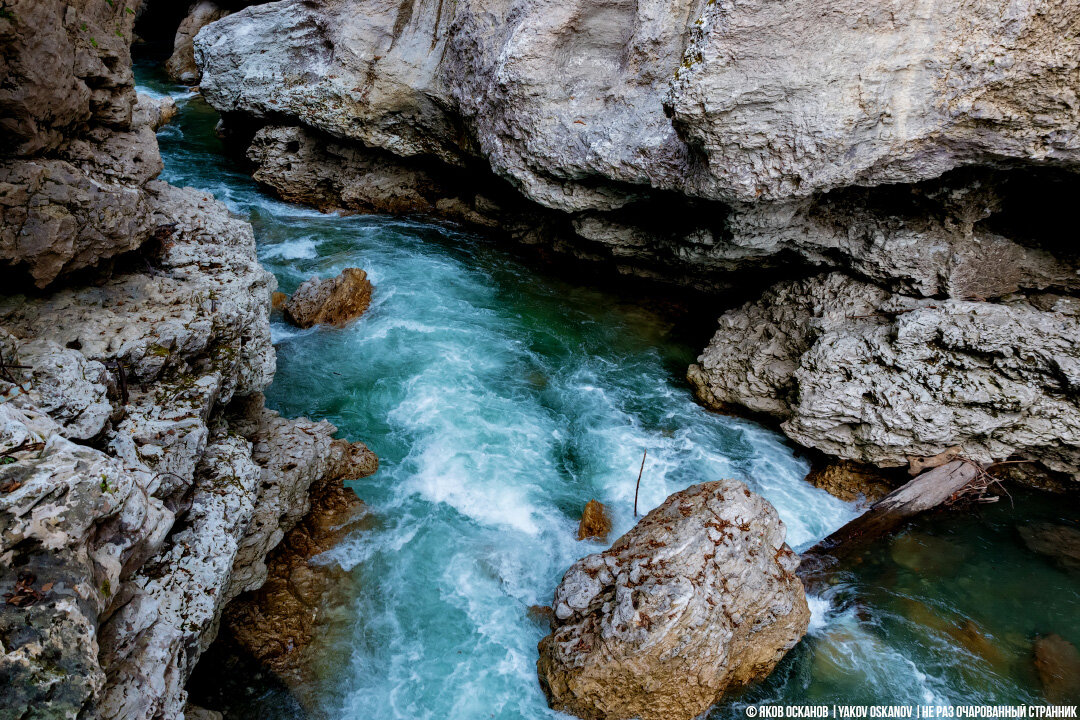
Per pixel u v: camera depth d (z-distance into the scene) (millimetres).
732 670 6992
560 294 14398
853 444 9828
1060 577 8594
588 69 11320
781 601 7062
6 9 4668
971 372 9305
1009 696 7199
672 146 10109
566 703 6738
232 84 17484
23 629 3340
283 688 6656
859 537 9023
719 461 10352
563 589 7320
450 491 9281
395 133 15711
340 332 12398
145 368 5945
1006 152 8258
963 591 8383
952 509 9500
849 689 7262
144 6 30406
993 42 7555
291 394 10734
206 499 6105
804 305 11211
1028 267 9859
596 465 10078
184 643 5238
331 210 17141
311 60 16094
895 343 9648
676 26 10195
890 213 10211
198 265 7586
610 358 12578
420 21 14688
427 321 13023
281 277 13734
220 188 17406
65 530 3732
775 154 8812
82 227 5742
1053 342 8898
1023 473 9812
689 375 11781
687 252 11984
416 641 7371
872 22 7891
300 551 7973
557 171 11703
